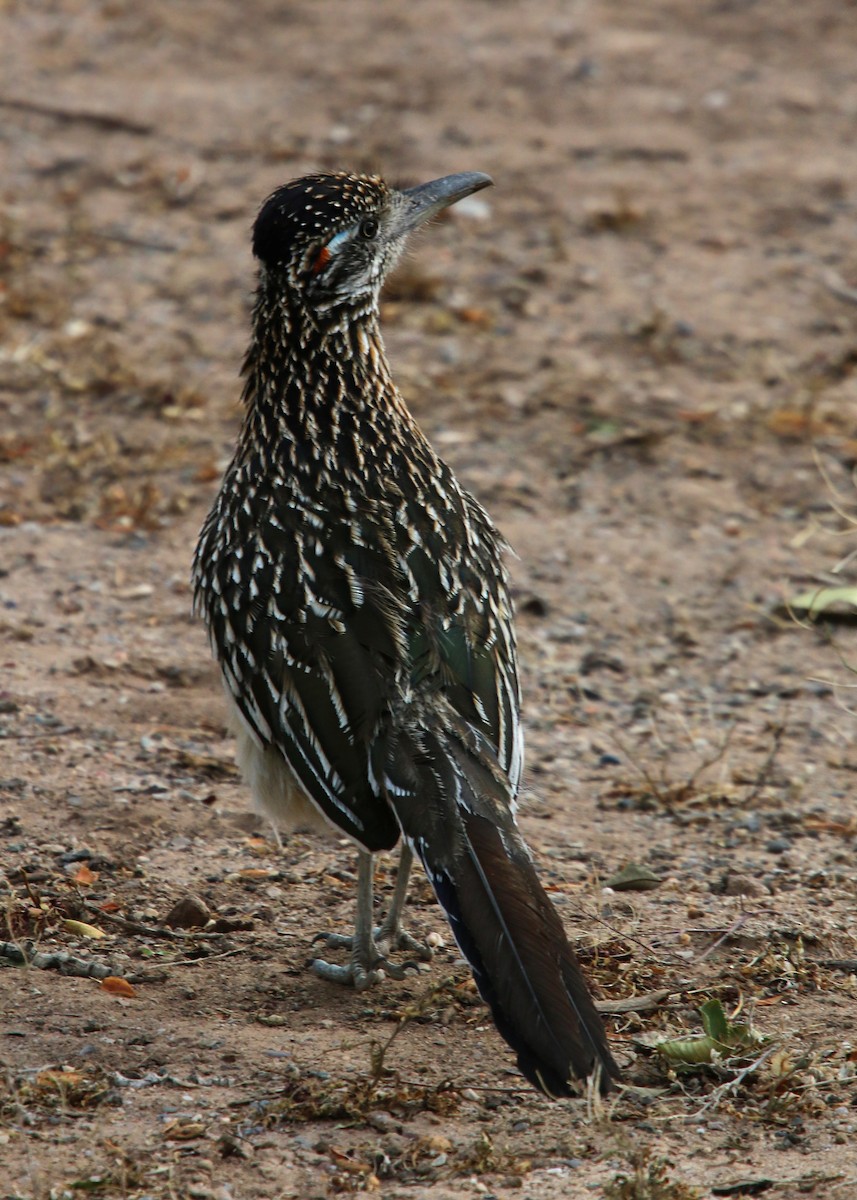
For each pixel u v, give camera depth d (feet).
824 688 41.91
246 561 28.35
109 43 84.79
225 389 56.03
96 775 35.19
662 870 32.96
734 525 49.65
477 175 33.47
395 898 29.76
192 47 84.89
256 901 31.19
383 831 25.70
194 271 63.72
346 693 26.23
